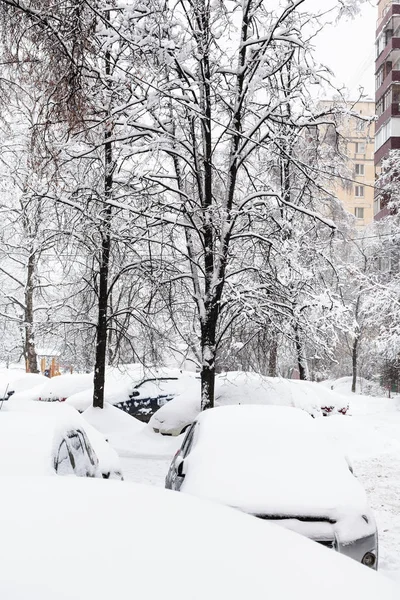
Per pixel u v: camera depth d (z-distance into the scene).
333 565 2.60
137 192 13.37
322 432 7.22
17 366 42.59
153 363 16.55
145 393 19.19
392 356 31.89
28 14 8.48
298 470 6.27
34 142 9.95
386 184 35.47
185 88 12.32
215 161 15.20
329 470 6.32
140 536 2.62
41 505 2.90
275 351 18.39
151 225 13.49
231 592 2.24
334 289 16.83
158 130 13.12
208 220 12.92
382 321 32.72
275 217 14.62
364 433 16.03
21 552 2.38
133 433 15.57
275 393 15.64
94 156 14.70
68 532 2.59
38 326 17.55
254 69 13.34
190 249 14.30
